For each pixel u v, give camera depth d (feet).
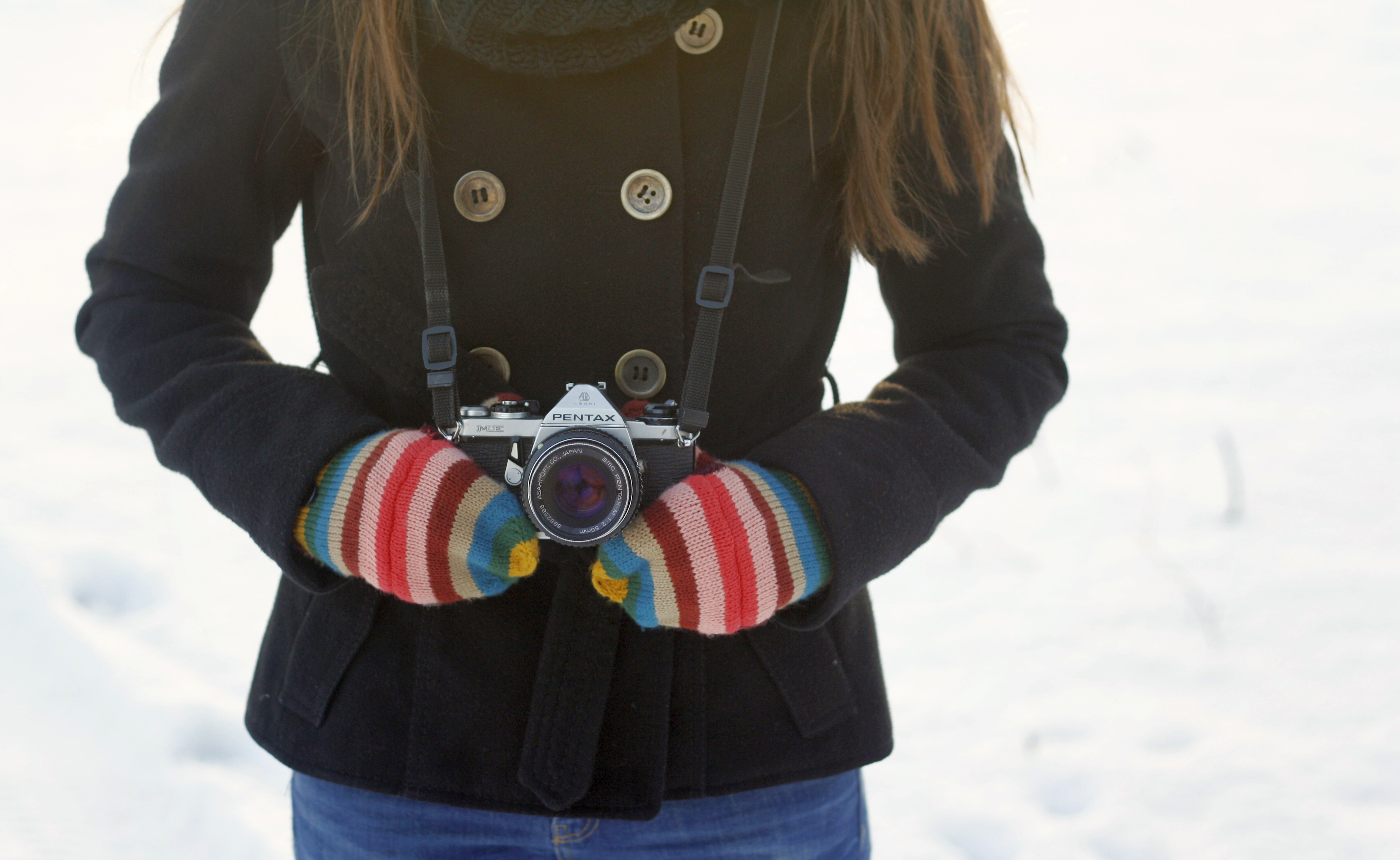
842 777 4.57
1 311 17.99
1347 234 23.56
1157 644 10.80
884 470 3.84
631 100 3.94
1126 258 22.80
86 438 14.20
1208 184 27.17
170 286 4.13
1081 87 35.60
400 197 4.01
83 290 19.06
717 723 4.18
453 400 3.85
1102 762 9.26
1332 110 32.76
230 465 3.74
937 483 3.97
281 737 4.32
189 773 8.66
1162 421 15.74
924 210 4.36
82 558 11.37
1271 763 9.11
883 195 4.13
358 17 3.87
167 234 4.06
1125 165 28.63
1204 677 10.29
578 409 3.68
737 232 3.97
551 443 3.58
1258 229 24.14
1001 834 8.64
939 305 4.54
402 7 3.82
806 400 4.52
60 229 21.54
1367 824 8.45
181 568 11.59
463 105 3.96
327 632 4.24
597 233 4.01
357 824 4.33
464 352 3.96
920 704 10.12
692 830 4.31
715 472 3.74
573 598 4.04
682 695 4.15
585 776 3.99
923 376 4.35
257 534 3.70
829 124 4.13
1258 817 8.56
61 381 15.72
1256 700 9.95
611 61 3.75
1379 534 12.55
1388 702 9.81
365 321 4.00
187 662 10.11
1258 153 29.25
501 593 3.68
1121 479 14.16
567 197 3.99
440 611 4.15
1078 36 41.50
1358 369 17.12
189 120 4.07
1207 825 8.53
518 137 3.96
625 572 3.59
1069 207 26.11
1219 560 12.16
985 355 4.45
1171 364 17.67
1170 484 13.97
